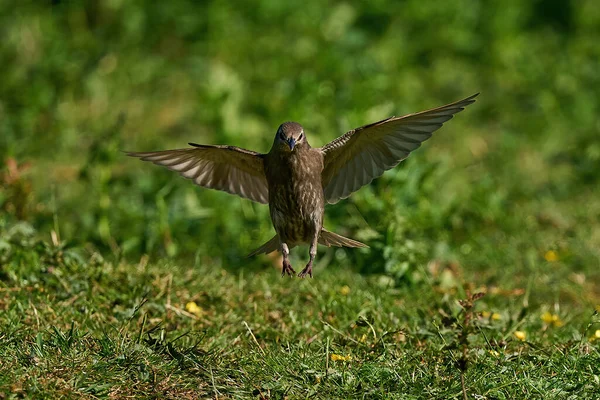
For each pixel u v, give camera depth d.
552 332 10.72
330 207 13.53
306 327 10.67
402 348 9.98
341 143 9.73
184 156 10.05
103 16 21.19
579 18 23.39
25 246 11.57
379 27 22.03
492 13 22.52
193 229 14.03
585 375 9.09
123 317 10.59
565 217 15.49
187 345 9.90
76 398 8.39
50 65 19.53
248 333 10.45
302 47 20.78
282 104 18.28
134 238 13.38
